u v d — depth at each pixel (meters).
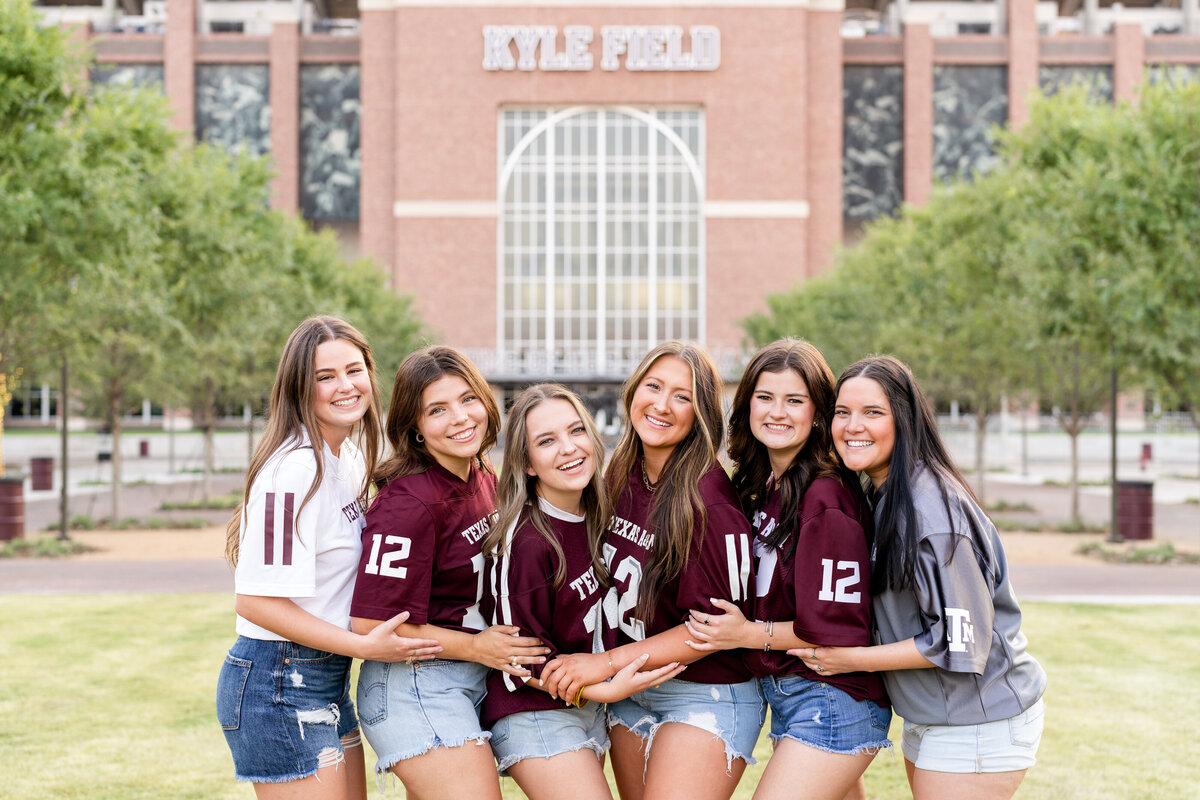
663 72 48.50
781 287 48.22
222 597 10.44
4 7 13.04
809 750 3.07
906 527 2.99
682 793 3.12
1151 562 13.59
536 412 3.16
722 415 3.33
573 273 48.88
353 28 60.66
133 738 5.58
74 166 13.02
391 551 3.00
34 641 8.12
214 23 57.81
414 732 3.05
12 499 15.90
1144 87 14.73
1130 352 13.87
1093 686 6.70
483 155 48.44
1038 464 41.00
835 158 50.34
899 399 3.09
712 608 3.11
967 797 3.01
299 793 3.03
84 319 14.67
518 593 3.13
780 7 48.44
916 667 2.98
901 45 52.72
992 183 19.88
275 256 23.19
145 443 43.34
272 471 3.01
